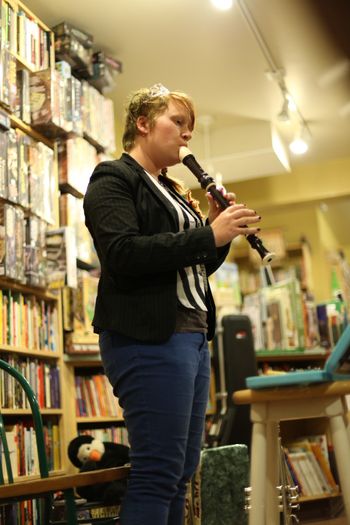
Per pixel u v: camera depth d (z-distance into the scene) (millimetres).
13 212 2516
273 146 4754
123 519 1160
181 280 1306
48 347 2775
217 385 3715
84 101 3279
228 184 6012
